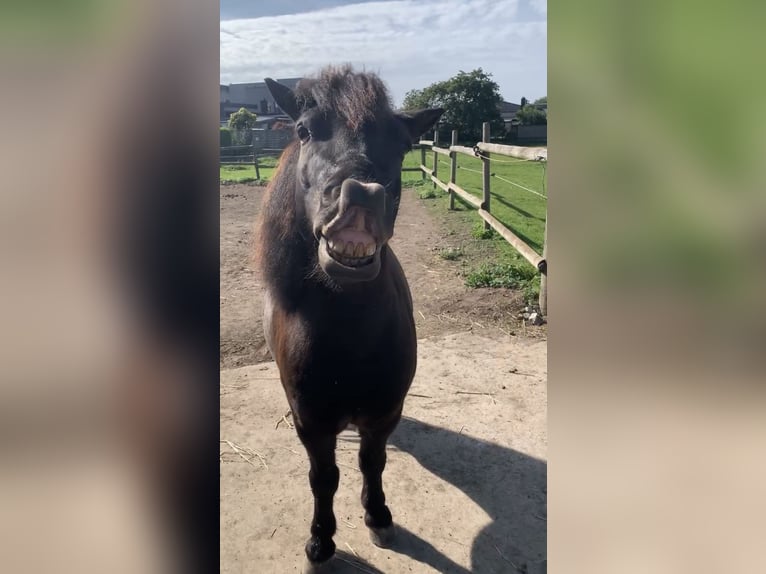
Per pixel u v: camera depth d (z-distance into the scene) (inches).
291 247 73.2
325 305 70.3
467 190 277.4
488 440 117.5
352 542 92.0
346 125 66.2
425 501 100.6
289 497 102.2
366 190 61.1
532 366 148.0
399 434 120.0
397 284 83.7
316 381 72.6
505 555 88.5
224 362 153.2
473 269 211.8
